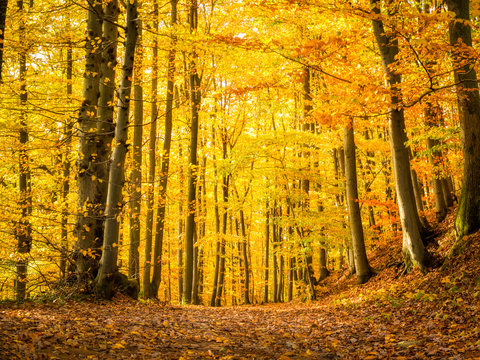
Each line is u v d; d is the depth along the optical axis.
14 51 10.25
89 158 9.90
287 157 17.89
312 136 16.41
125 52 8.49
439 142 14.45
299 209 18.31
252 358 5.36
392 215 17.75
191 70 13.44
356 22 11.05
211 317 9.91
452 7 9.52
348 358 5.51
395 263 14.05
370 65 12.80
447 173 13.88
